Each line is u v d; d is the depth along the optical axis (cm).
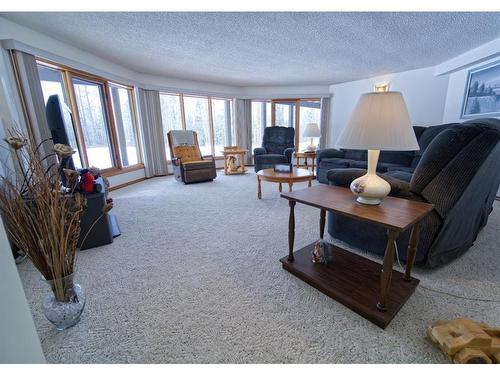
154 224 246
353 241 187
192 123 554
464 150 133
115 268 167
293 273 156
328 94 557
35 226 105
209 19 229
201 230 230
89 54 335
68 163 186
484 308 125
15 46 233
